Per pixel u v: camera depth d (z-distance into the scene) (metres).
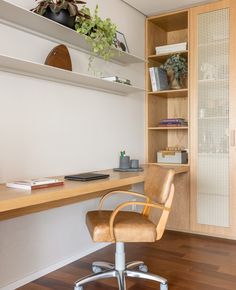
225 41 3.00
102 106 2.78
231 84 2.96
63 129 2.36
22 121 2.03
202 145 3.12
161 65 3.54
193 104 3.16
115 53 2.64
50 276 2.21
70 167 2.42
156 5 3.14
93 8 2.63
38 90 2.14
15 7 1.71
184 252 2.66
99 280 2.16
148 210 2.12
